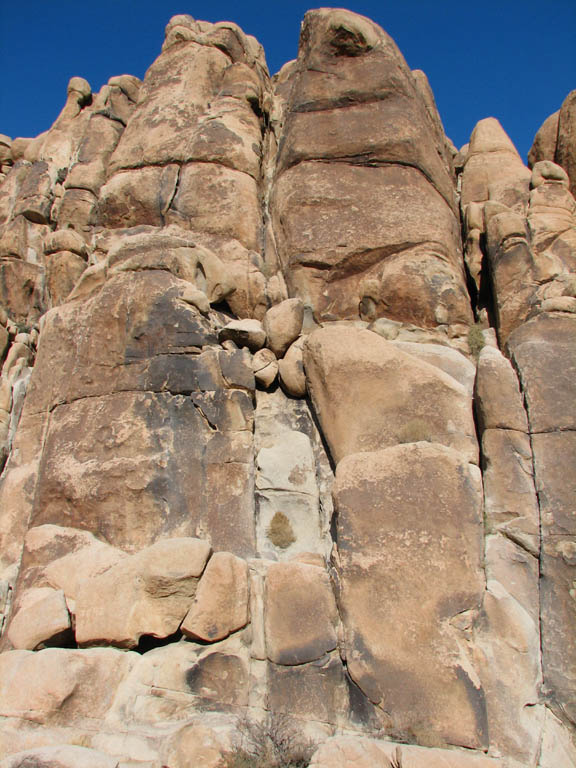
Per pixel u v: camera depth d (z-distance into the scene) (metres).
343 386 8.62
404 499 7.05
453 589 6.56
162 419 8.59
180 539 7.05
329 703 6.44
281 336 9.56
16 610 7.52
